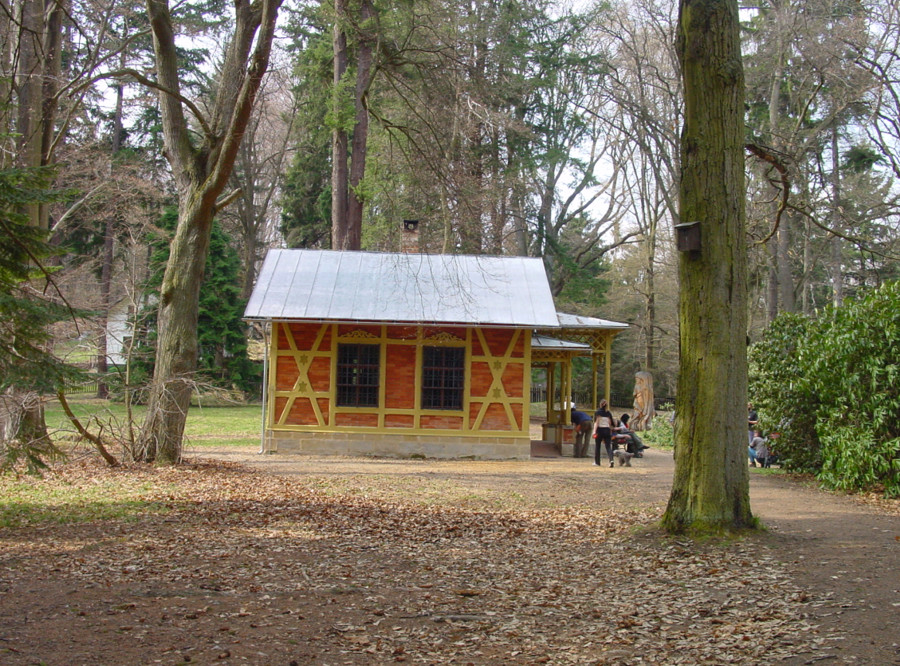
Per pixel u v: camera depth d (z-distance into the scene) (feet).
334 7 60.80
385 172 64.54
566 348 67.77
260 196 184.96
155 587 21.42
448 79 53.98
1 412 33.96
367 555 26.91
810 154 86.43
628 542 27.91
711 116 27.66
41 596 20.16
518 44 103.04
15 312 27.20
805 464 51.08
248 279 152.15
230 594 21.01
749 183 90.79
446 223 54.85
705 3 27.61
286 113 155.33
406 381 63.77
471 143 75.92
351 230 86.84
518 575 24.00
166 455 50.47
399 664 16.03
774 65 91.45
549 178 133.08
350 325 63.82
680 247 27.81
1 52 52.95
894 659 15.34
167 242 111.14
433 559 26.43
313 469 53.26
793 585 21.20
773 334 52.95
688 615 19.20
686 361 28.48
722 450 27.78
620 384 151.74
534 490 45.37
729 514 27.71
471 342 63.87
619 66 102.73
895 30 77.10
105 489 40.78
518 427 63.77
